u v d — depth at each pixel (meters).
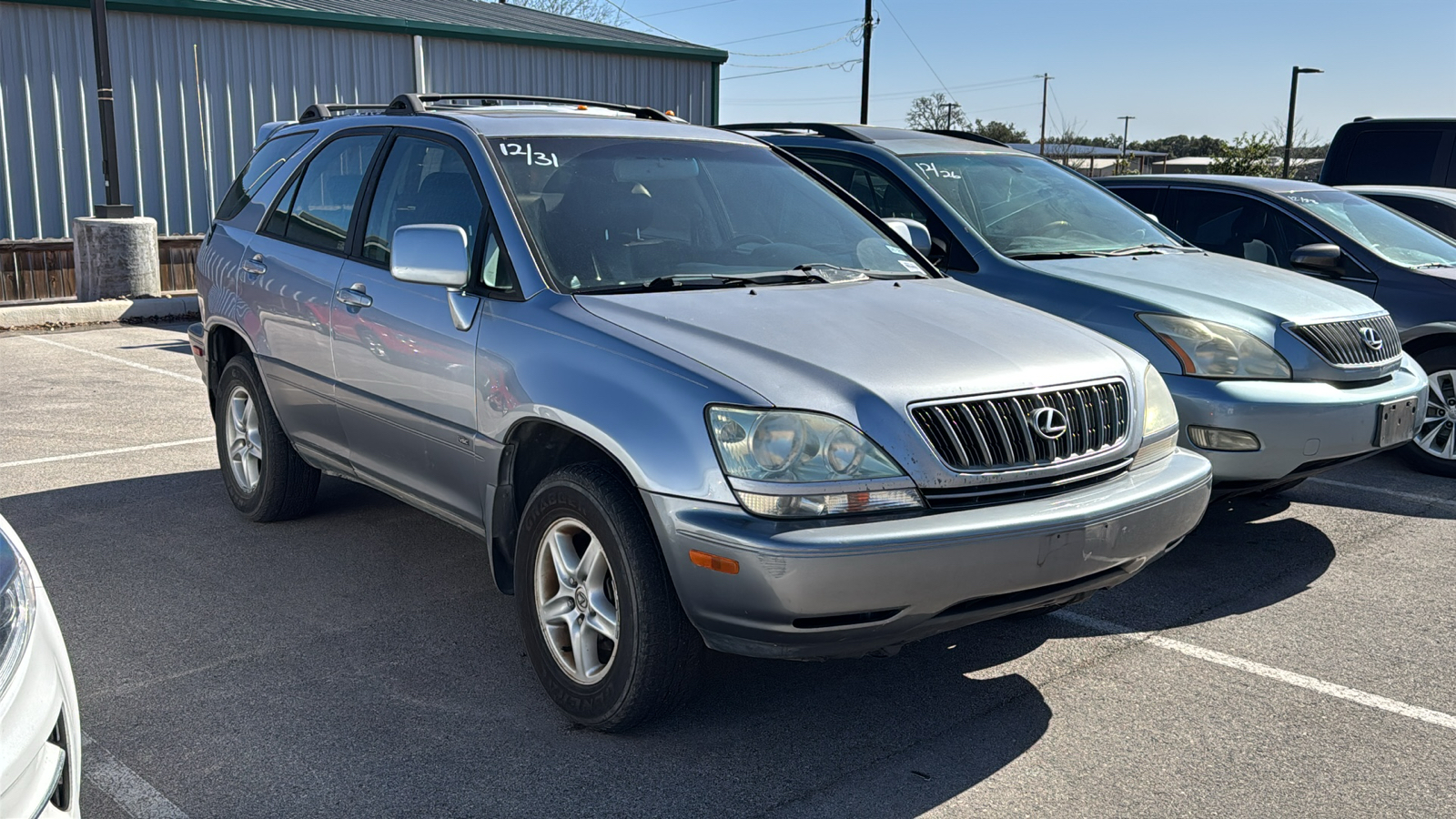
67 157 15.27
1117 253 6.07
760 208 4.49
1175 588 4.88
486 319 3.79
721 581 3.04
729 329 3.43
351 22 17.69
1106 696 3.82
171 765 3.25
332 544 5.20
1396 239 7.41
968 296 4.14
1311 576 5.03
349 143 4.93
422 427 4.09
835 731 3.55
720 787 3.19
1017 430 3.29
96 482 6.14
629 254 3.96
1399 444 5.39
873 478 3.07
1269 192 7.50
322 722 3.53
